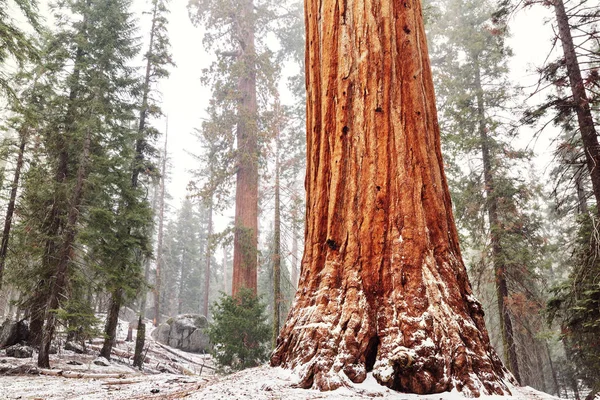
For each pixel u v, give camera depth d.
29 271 13.75
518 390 4.40
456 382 4.04
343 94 5.60
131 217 15.89
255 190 20.17
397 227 4.92
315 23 6.41
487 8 17.73
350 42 5.77
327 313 4.70
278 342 5.18
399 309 4.49
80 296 14.27
